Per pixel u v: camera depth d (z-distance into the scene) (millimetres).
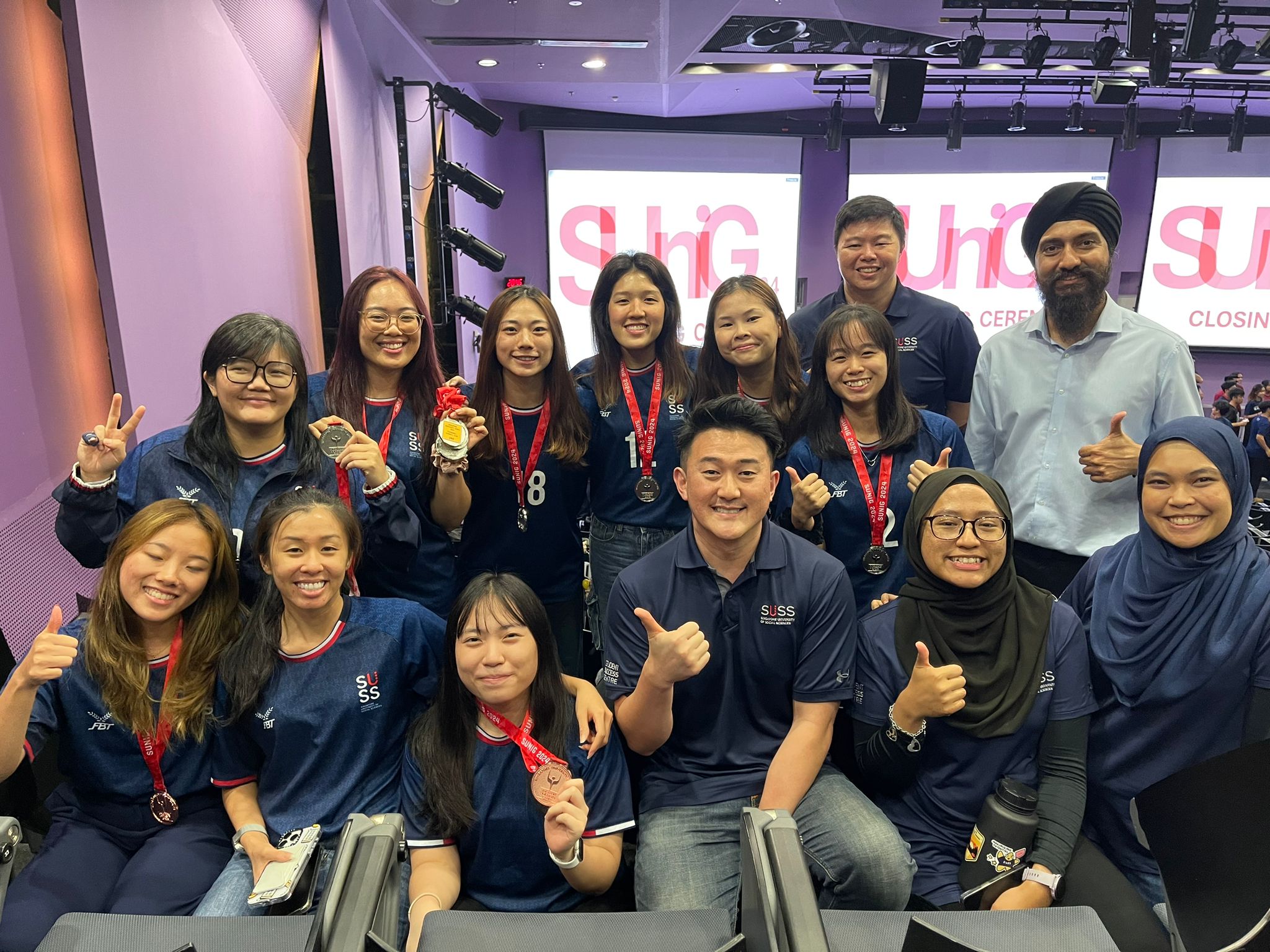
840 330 2449
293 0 3994
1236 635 1790
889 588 2543
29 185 2383
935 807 1903
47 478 2469
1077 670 1899
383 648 1968
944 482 1889
